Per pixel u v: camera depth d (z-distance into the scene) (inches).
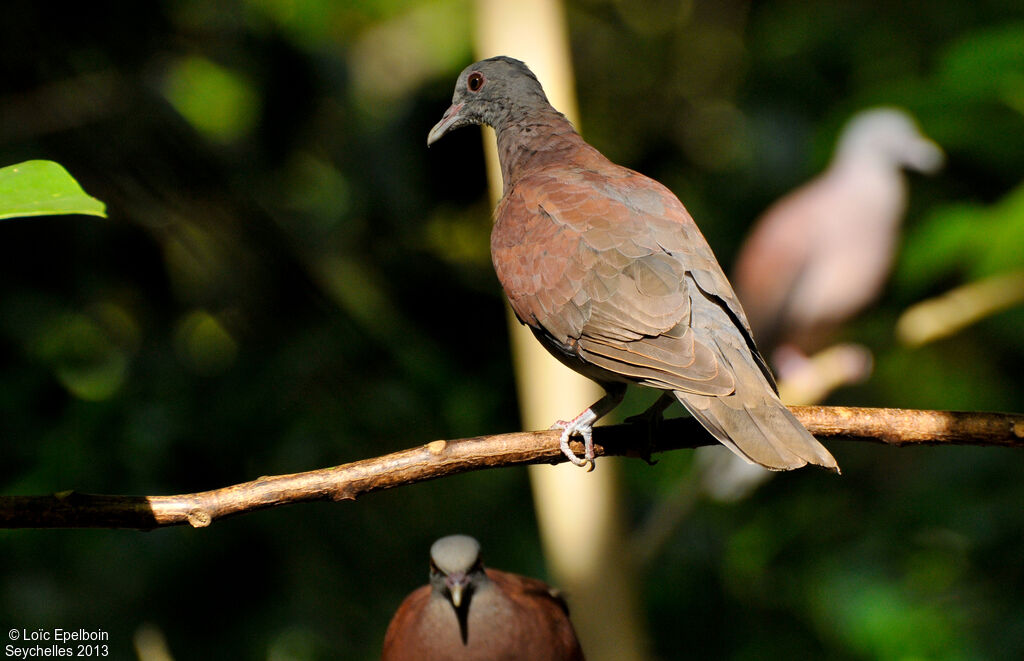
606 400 272.1
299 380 403.5
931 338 476.1
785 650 474.9
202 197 429.7
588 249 265.4
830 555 494.0
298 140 467.8
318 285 426.6
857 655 470.6
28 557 377.4
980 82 425.4
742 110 621.0
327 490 218.4
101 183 423.5
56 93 422.3
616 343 251.1
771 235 572.1
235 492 213.8
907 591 471.2
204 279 442.9
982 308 470.0
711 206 611.2
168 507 209.3
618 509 346.6
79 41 426.9
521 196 290.5
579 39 716.7
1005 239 413.1
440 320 444.1
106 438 381.7
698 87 716.0
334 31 673.6
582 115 697.6
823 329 577.9
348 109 477.1
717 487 438.6
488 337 443.5
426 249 454.3
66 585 374.0
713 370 235.9
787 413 228.2
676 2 738.2
